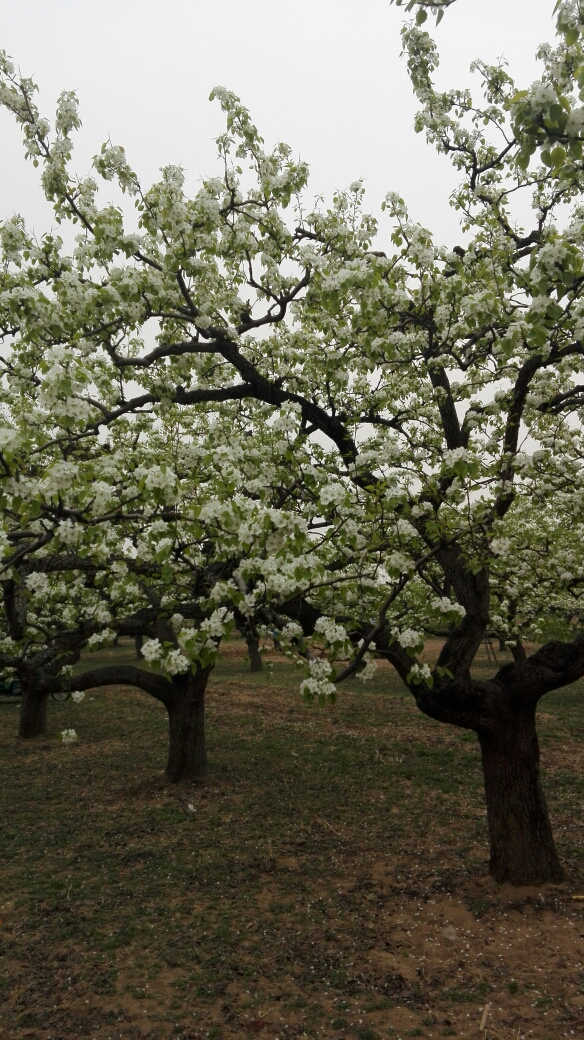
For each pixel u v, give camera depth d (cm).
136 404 696
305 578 423
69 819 967
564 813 894
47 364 385
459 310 669
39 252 676
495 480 570
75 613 1138
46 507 380
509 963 545
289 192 680
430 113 886
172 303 707
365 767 1159
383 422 816
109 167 656
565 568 737
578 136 360
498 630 923
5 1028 489
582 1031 457
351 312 681
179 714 1107
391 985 527
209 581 625
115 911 671
